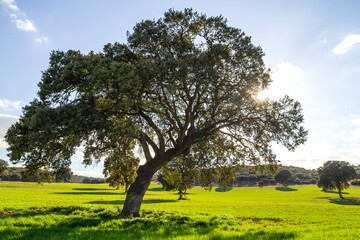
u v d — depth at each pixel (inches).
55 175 676.1
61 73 671.8
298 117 674.2
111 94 620.4
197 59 655.1
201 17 715.4
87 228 496.4
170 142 872.3
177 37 727.7
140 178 729.6
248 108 673.0
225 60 692.7
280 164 740.7
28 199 1766.7
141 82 621.3
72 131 566.3
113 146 664.4
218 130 751.1
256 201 2913.4
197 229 543.2
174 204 2069.4
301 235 500.4
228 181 835.4
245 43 712.4
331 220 1123.3
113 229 499.2
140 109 713.0
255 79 670.5
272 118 671.8
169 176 911.7
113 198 2432.3
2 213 794.2
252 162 771.4
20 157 612.1
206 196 3900.1
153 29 717.9
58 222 555.5
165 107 698.8
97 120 581.9
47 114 588.4
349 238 468.4
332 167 3774.6
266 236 472.4
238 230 599.5
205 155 724.0
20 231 444.8
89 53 735.1
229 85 691.4
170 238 405.7
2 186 3656.5
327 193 4694.9
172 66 616.7
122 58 735.1
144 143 756.0
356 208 2090.3
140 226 534.0
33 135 560.7
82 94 655.8
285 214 1439.5
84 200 2010.3
